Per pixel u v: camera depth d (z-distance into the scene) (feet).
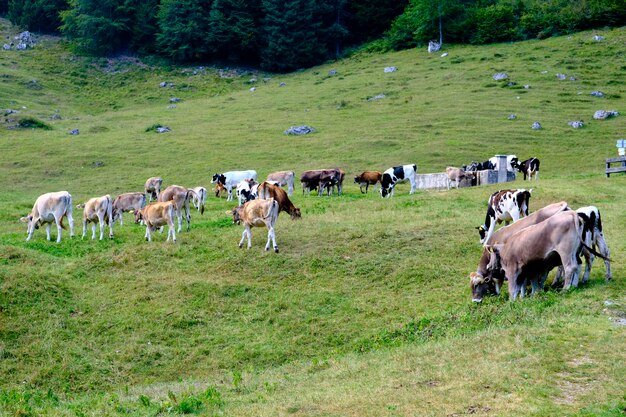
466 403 31.94
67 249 78.89
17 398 43.04
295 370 45.52
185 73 280.72
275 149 159.02
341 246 72.74
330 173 112.06
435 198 96.53
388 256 69.51
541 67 215.51
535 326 42.27
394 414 31.45
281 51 283.79
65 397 46.42
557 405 31.04
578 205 84.69
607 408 30.32
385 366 39.50
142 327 57.72
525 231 51.65
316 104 206.59
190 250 75.05
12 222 99.35
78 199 119.55
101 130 185.06
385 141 158.10
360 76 240.94
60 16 305.94
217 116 200.75
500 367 35.88
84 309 60.90
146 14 309.22
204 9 302.25
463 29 270.67
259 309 60.70
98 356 53.52
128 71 280.92
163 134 177.78
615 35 237.86
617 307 44.70
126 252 74.43
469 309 52.19
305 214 90.27
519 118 170.30
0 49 291.38
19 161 153.58
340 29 294.25
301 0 292.81
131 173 143.54
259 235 77.15
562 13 260.21
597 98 184.34
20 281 62.64
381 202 96.78
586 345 37.96
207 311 60.49
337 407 33.06
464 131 162.20
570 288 49.70
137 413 36.52
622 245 63.77
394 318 56.03
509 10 265.75
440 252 69.46
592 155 140.36
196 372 50.90
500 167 119.14
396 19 296.30
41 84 252.42
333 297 61.93
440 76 221.66
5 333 55.31
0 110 200.13
